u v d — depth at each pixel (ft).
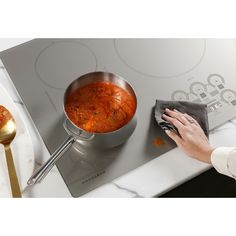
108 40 4.80
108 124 4.03
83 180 3.98
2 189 3.88
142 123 4.26
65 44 4.74
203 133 4.13
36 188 3.93
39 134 4.18
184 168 4.05
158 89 4.48
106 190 3.96
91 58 4.66
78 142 4.04
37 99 4.36
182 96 4.45
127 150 4.12
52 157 3.84
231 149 3.90
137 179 4.00
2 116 4.08
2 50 4.68
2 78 4.50
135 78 4.55
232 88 4.51
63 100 4.00
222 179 4.58
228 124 4.32
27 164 3.93
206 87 4.51
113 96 4.17
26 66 4.56
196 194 4.50
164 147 4.15
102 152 4.10
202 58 4.71
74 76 4.54
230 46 4.81
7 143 3.98
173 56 4.72
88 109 4.09
